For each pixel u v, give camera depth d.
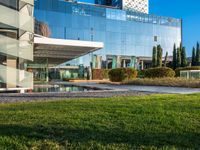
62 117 5.85
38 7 53.66
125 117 5.91
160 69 26.66
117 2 89.94
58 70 48.28
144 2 93.19
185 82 19.56
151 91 14.77
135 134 4.55
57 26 56.03
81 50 21.89
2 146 3.85
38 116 5.96
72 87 20.73
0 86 13.79
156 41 70.69
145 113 6.43
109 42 63.09
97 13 61.50
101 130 4.78
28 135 4.41
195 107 7.36
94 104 7.90
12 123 5.28
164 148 3.81
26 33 14.59
